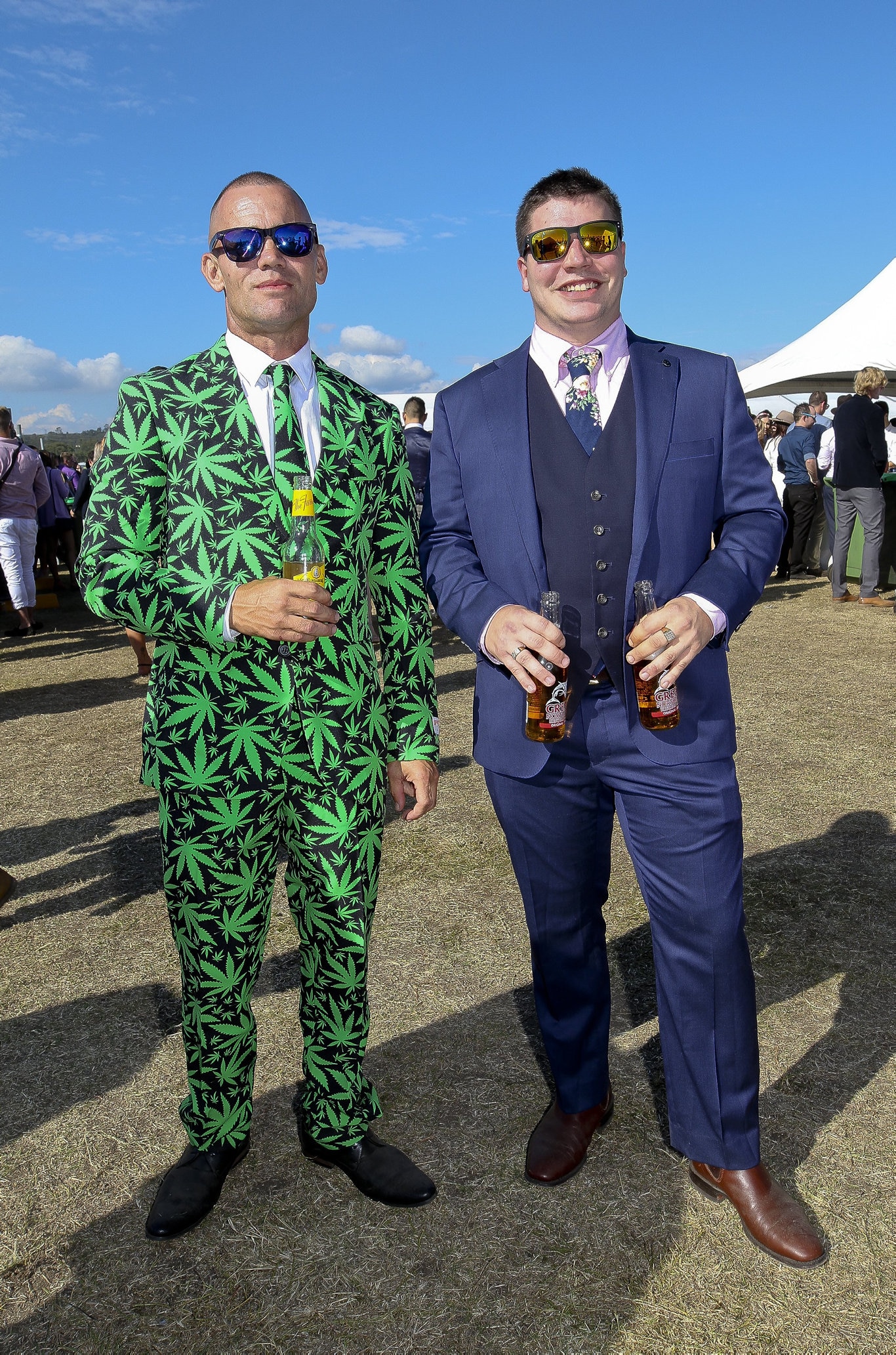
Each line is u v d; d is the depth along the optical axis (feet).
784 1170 6.44
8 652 27.35
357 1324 5.38
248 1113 6.43
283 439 5.39
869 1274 5.59
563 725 5.74
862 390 27.17
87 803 14.55
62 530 39.17
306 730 5.62
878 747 15.16
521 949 9.62
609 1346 5.17
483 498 6.14
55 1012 8.86
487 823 12.96
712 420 5.87
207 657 5.48
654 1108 7.18
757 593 5.72
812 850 11.45
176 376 5.46
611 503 5.85
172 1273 5.80
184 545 5.39
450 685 20.95
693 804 5.72
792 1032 7.97
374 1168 6.34
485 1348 5.19
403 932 10.04
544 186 5.64
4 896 10.21
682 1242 5.88
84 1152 6.93
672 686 5.52
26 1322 5.49
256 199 5.18
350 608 5.77
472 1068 7.73
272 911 10.85
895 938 9.39
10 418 29.09
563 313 5.69
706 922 5.75
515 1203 6.25
